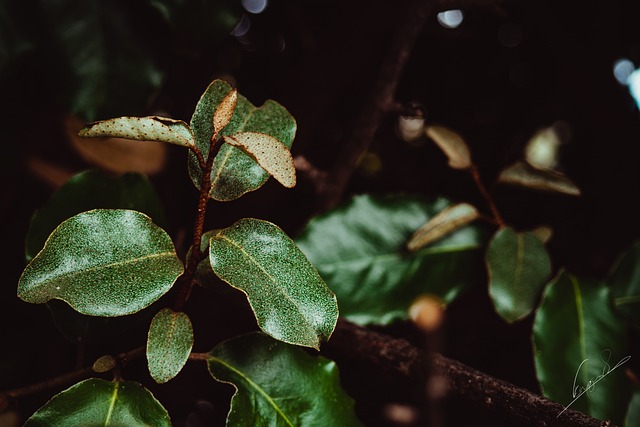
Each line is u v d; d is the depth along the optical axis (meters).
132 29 0.41
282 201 0.66
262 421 0.31
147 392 0.30
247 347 0.32
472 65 0.75
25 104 0.49
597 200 0.66
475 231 0.44
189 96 0.62
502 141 0.75
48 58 0.40
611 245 0.64
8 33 0.40
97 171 0.36
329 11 0.72
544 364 0.38
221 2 0.41
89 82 0.40
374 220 0.43
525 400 0.30
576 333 0.39
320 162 0.74
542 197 0.67
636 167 0.63
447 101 0.76
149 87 0.41
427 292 0.42
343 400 0.32
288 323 0.28
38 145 0.52
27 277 0.27
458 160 0.43
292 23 0.72
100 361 0.31
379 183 0.75
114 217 0.29
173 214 0.55
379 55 0.69
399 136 0.75
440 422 0.34
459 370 0.33
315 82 0.57
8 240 0.51
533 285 0.41
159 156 0.56
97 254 0.28
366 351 0.37
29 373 0.47
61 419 0.29
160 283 0.29
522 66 0.75
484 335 0.55
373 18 0.56
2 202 0.51
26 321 0.48
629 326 0.43
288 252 0.29
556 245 0.65
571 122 0.74
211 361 0.32
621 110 0.65
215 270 0.28
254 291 0.28
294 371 0.32
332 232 0.43
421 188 0.74
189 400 0.52
